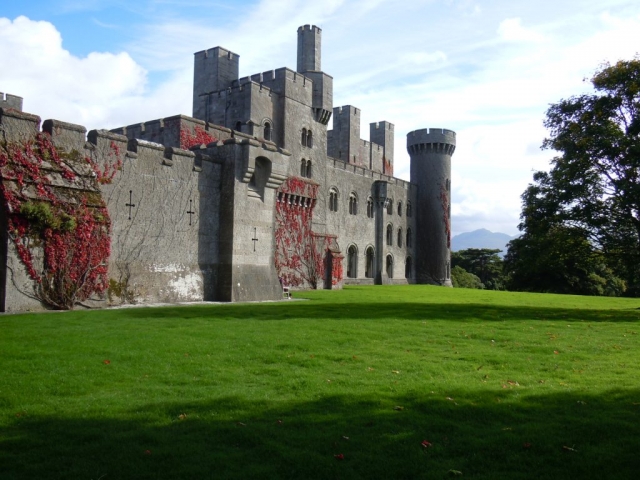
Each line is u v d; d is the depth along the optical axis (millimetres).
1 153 21484
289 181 50625
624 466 7035
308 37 58219
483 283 104938
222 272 30766
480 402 9742
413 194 78062
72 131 24094
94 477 6551
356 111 74438
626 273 31078
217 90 52406
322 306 26766
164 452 7285
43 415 8711
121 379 11062
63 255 23031
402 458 7250
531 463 7133
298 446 7586
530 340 16734
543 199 29234
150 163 27594
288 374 11656
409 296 40312
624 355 14422
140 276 26859
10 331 15688
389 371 12094
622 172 27703
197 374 11586
